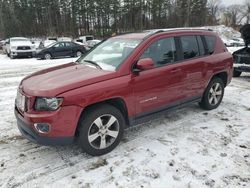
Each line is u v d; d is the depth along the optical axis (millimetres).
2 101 6238
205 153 3762
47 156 3699
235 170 3355
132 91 3814
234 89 7570
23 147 3949
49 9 66938
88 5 66125
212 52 5281
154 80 4070
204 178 3201
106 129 3689
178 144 4027
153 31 4434
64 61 16453
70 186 3068
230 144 4035
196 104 5914
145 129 4570
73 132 3375
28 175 3262
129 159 3613
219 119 5059
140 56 3973
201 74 4945
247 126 4734
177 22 68188
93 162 3549
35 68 12625
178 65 4457
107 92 3520
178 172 3316
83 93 3328
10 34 61156
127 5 66188
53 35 63500
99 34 65938
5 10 62219
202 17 71938
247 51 9414
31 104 3303
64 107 3223
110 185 3082
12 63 15305
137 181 3150
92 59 4438
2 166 3443
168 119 5027
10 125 4758
